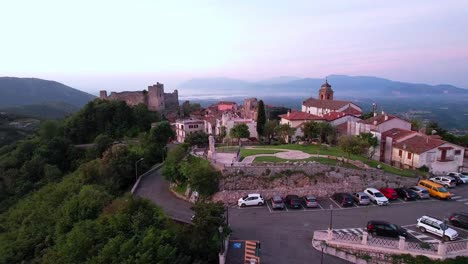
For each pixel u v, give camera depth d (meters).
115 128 99.12
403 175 48.38
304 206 41.94
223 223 30.86
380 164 53.56
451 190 46.69
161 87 130.25
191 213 41.31
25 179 70.75
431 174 51.53
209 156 52.91
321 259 28.27
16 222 49.94
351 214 38.81
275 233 34.53
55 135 90.50
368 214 38.56
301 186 45.44
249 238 33.50
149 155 71.12
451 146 53.00
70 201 42.78
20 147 81.62
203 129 103.00
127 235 29.86
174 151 55.72
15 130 121.12
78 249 29.38
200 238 29.14
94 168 58.34
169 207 44.03
